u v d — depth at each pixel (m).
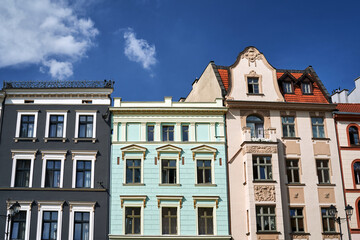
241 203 33.25
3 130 33.81
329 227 33.66
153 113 34.88
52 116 34.53
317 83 38.56
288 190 33.88
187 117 35.12
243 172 34.00
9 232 31.45
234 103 35.31
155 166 33.66
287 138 35.25
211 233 32.59
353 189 34.75
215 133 34.91
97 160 33.56
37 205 32.16
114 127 34.38
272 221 32.31
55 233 31.77
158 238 31.86
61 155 33.44
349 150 35.97
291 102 35.81
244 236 32.50
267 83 36.97
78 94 34.84
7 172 32.84
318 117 36.66
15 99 34.66
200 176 33.88
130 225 32.38
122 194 32.81
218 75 37.72
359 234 33.69
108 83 35.25
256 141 33.84
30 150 33.34
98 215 32.25
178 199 32.91
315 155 35.28
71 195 32.53
